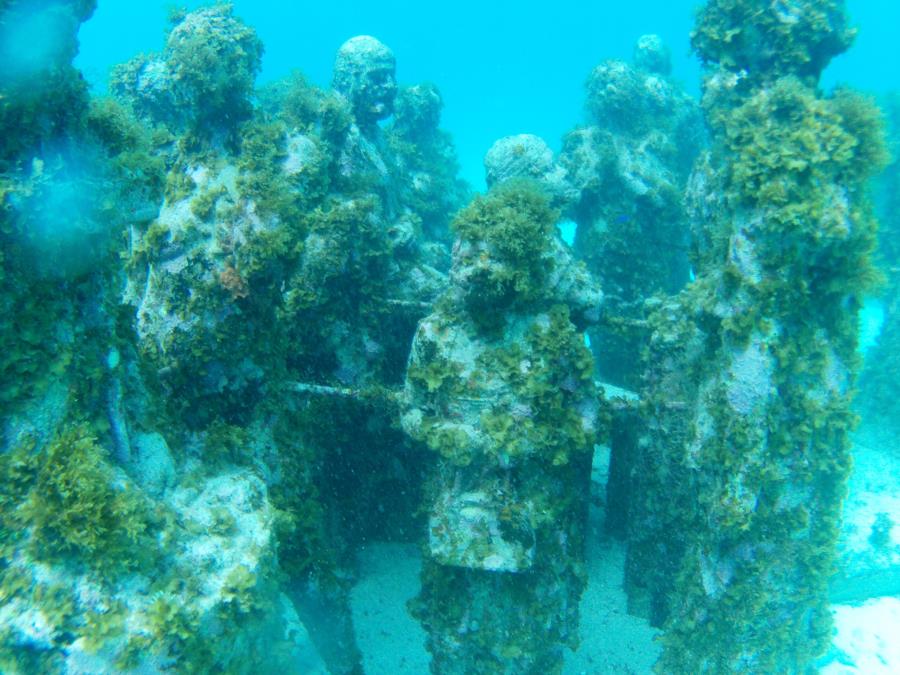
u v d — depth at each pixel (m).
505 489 1.08
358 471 1.50
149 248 1.17
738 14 1.30
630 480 1.40
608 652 1.32
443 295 1.19
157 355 1.14
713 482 1.14
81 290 0.85
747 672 1.14
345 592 1.29
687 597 1.19
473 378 1.08
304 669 1.00
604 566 1.51
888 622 1.43
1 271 0.77
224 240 1.15
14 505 0.79
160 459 0.93
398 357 1.53
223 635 0.83
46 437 0.81
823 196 1.04
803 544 1.12
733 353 1.10
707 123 1.43
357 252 1.40
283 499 1.15
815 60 1.30
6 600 0.77
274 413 1.20
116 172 0.88
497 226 1.06
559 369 1.09
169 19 1.63
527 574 1.12
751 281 1.08
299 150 1.38
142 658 0.77
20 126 0.79
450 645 1.13
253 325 1.16
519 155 1.80
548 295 1.13
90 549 0.77
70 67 0.82
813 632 1.19
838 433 1.10
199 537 0.89
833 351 1.11
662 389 1.30
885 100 2.16
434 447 1.06
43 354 0.82
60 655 0.76
